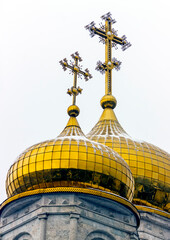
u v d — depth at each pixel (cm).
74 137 3872
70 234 3456
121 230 3688
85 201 3616
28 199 3672
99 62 5228
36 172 3747
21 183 3812
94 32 5247
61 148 3756
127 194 3866
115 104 5094
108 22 5369
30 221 3641
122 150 4469
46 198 3612
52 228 3509
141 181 4378
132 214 3766
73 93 4372
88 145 3794
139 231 4200
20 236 3691
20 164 3838
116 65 5256
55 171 3706
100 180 3722
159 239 4238
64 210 3547
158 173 4419
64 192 3591
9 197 3744
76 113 4275
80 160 3706
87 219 3562
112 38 5319
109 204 3656
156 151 4553
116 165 3797
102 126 4850
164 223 4294
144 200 4369
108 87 5156
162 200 4400
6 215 3831
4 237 3781
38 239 3500
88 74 4547
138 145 4541
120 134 4691
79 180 3697
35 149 3831
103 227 3612
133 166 4403
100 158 3750
